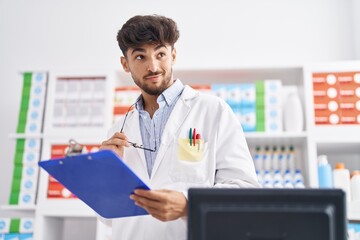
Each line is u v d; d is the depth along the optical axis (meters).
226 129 1.52
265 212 0.75
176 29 1.52
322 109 2.50
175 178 1.48
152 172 1.50
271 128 2.54
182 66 2.61
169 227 1.42
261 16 3.17
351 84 2.52
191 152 1.50
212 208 0.76
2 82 3.28
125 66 1.69
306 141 2.50
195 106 1.60
